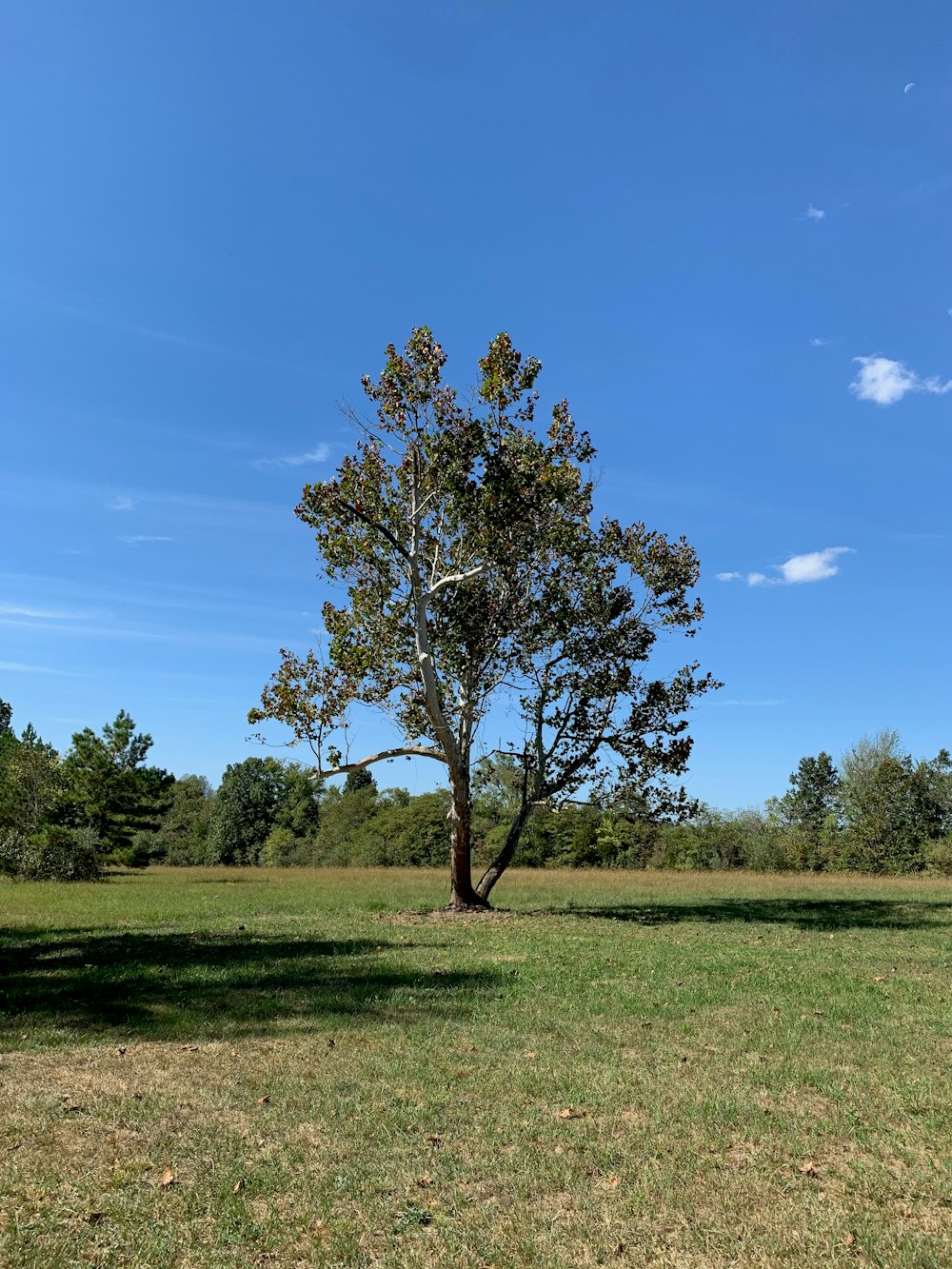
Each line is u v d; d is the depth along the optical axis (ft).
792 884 138.92
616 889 123.24
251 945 54.70
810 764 297.12
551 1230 16.85
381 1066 27.09
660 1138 21.39
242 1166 19.53
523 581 82.02
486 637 79.41
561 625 83.25
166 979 41.68
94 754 192.24
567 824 216.95
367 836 248.32
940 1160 20.18
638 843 220.02
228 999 36.91
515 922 71.15
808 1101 24.18
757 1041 30.60
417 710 85.20
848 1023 33.50
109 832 195.62
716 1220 17.24
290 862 264.72
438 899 100.32
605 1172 19.53
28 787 171.73
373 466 77.46
